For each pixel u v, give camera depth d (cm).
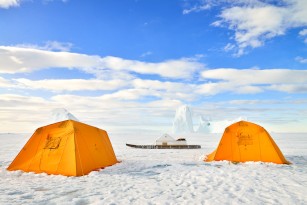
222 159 1287
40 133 1067
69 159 976
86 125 1167
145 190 735
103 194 688
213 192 707
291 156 1634
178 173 1008
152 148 2620
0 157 1627
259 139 1280
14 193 702
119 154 1891
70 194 689
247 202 611
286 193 692
